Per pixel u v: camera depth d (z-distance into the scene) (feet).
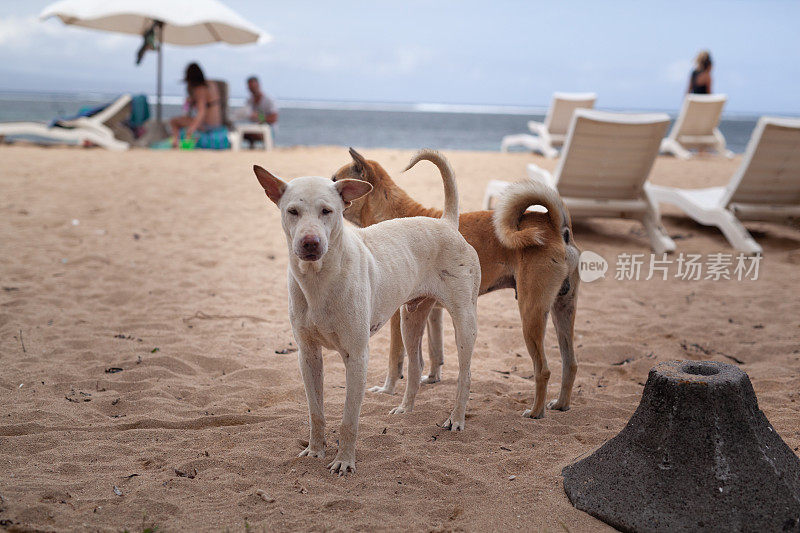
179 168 41.57
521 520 9.41
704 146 57.67
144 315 18.86
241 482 10.30
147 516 9.27
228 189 36.35
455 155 53.16
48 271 22.33
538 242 12.54
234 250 25.94
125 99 51.83
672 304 21.33
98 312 18.94
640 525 8.98
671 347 17.65
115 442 11.59
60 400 13.25
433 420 13.07
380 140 126.82
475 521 9.37
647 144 26.30
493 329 19.03
